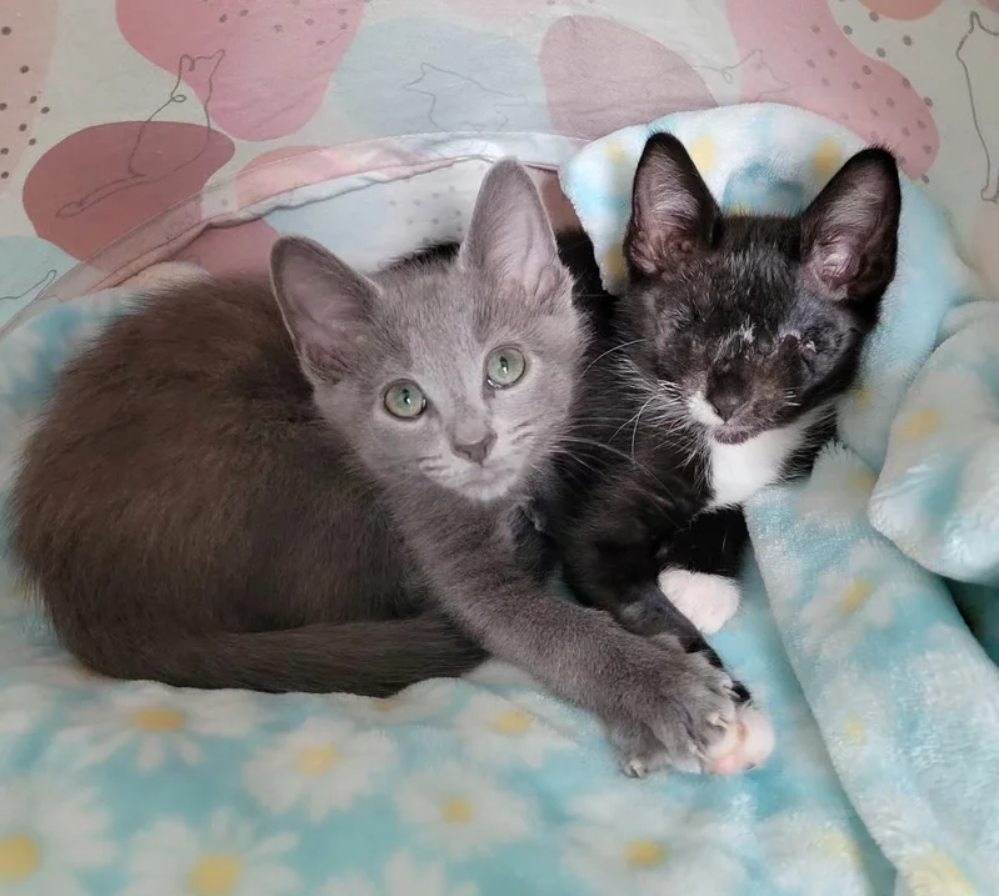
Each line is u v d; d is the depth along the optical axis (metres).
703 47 0.37
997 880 0.21
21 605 0.32
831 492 0.31
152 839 0.23
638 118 0.40
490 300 0.31
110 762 0.24
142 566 0.30
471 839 0.23
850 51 0.35
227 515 0.30
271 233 0.43
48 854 0.22
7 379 0.38
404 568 0.33
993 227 0.34
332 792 0.24
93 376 0.33
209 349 0.33
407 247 0.43
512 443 0.30
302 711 0.27
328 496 0.32
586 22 0.39
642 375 0.34
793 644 0.28
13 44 0.36
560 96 0.41
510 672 0.30
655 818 0.25
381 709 0.28
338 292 0.30
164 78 0.38
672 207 0.34
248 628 0.31
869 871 0.23
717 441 0.33
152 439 0.31
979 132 0.33
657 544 0.33
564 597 0.33
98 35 0.37
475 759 0.26
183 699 0.28
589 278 0.38
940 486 0.25
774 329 0.32
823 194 0.31
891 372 0.31
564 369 0.32
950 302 0.32
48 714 0.26
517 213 0.31
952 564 0.24
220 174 0.41
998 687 0.23
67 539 0.30
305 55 0.39
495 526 0.32
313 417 0.32
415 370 0.29
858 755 0.24
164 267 0.42
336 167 0.42
